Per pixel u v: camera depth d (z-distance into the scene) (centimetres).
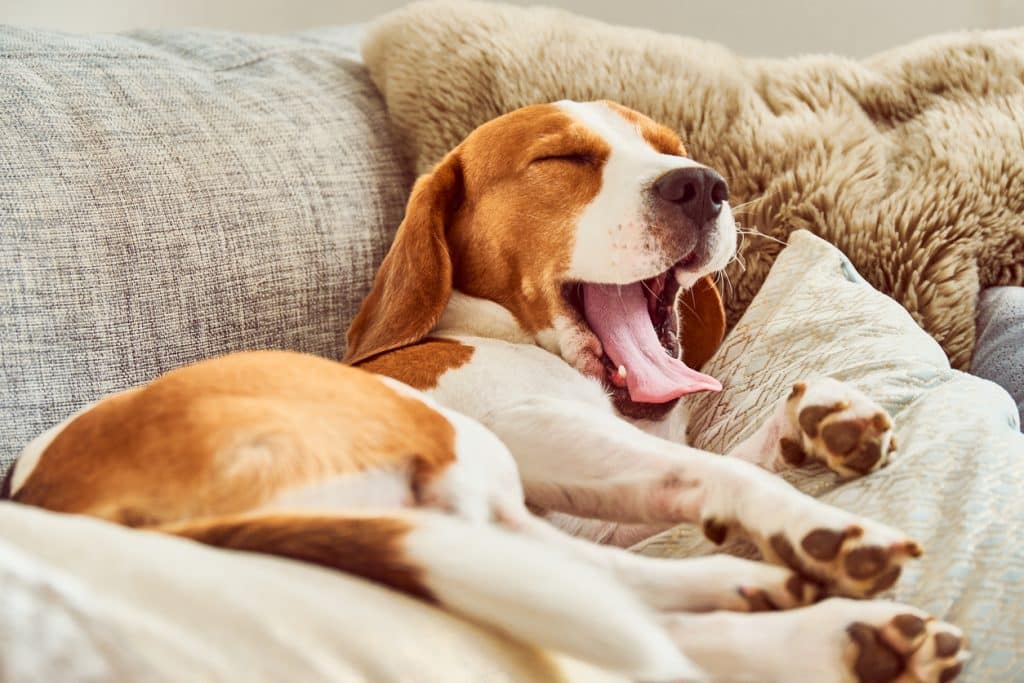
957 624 105
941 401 135
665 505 120
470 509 107
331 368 114
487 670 82
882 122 207
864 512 118
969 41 211
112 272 154
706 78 204
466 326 170
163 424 98
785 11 337
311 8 336
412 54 208
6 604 67
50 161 154
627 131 170
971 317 185
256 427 97
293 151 185
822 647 96
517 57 203
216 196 169
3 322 143
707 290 180
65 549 75
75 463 100
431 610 82
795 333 161
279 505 95
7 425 140
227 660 70
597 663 74
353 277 186
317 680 71
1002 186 190
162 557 75
